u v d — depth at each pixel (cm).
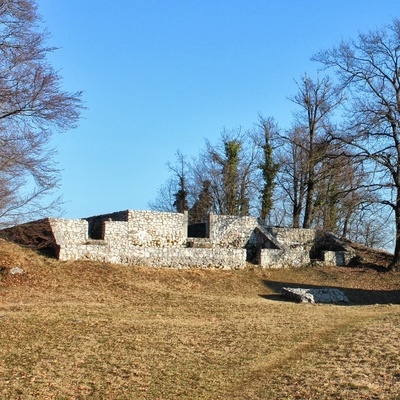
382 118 3438
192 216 5578
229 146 5228
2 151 2120
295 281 3322
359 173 3488
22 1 2172
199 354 1543
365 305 2645
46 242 3045
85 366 1425
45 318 1948
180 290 2862
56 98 2164
